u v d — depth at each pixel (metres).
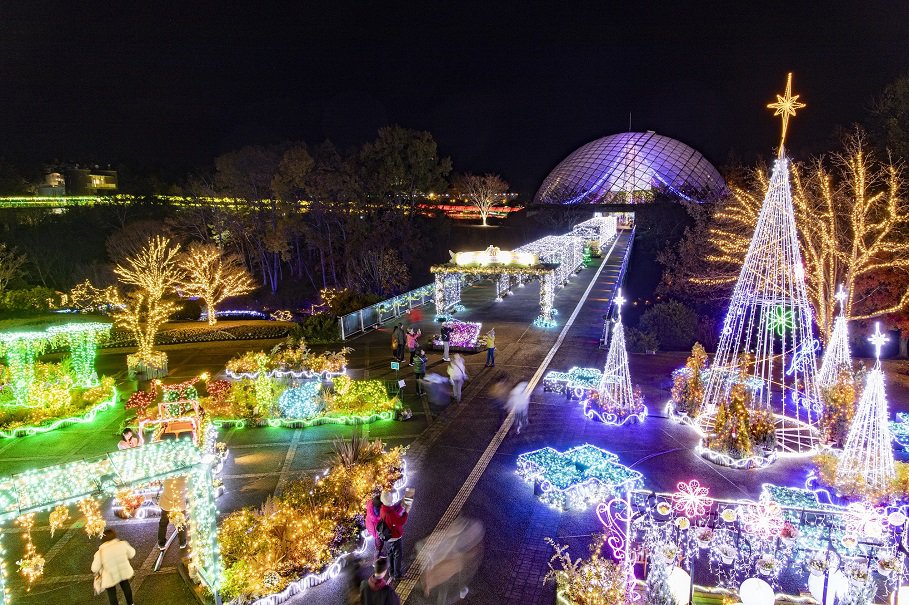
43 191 81.19
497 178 81.75
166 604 9.86
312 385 18.42
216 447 15.25
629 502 10.05
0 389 18.83
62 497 8.04
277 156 59.06
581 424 17.64
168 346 29.11
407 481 14.05
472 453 15.64
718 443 15.20
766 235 17.50
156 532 12.03
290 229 57.75
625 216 88.75
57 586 10.39
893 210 24.70
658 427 17.47
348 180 58.03
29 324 30.25
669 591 8.73
